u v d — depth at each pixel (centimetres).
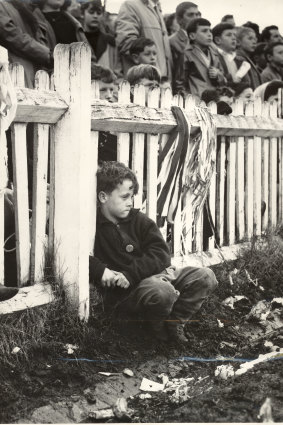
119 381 363
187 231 491
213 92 644
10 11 547
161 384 370
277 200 636
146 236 421
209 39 716
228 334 442
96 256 411
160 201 459
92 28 645
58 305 382
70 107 379
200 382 377
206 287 422
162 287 399
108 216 414
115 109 414
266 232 599
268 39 825
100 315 402
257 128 578
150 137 448
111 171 411
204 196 499
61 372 352
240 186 570
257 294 511
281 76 830
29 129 450
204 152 491
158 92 457
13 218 391
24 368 346
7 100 346
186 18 718
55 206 388
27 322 365
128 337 401
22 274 375
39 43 557
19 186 367
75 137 378
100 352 381
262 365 400
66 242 386
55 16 594
